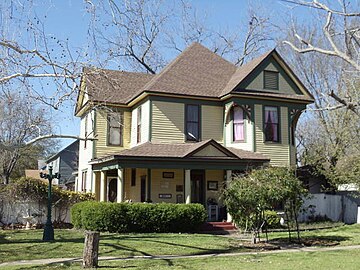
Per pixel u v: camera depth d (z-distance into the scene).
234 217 15.34
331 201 25.03
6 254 12.21
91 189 23.94
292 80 23.28
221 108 23.33
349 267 10.12
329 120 25.27
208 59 25.80
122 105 24.31
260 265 10.45
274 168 15.94
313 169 26.00
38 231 18.92
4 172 37.62
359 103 7.80
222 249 13.55
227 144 22.73
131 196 23.33
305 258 11.65
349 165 23.80
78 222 19.39
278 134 22.62
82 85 15.46
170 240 15.12
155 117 21.77
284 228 19.97
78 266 10.44
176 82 22.92
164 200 21.66
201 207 18.61
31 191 21.31
